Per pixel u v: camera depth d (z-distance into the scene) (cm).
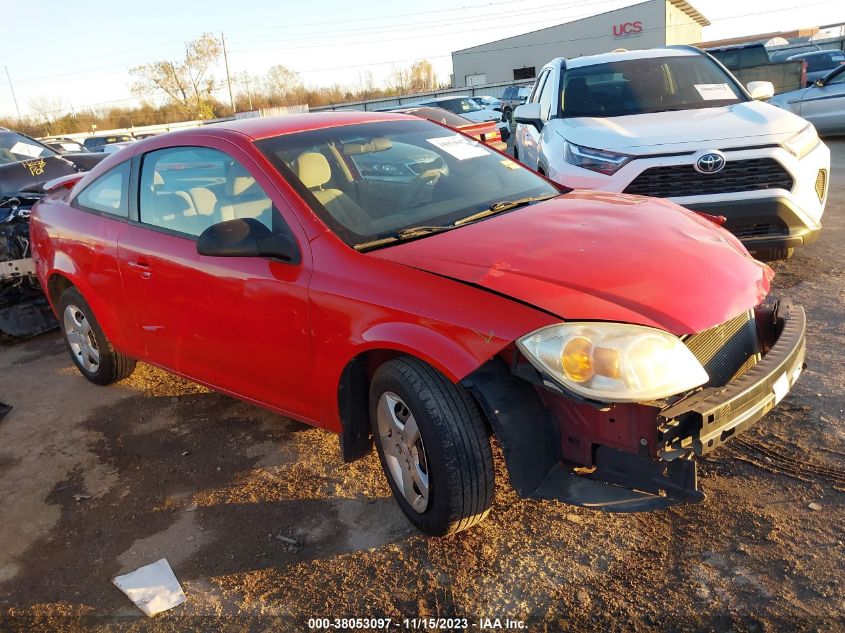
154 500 330
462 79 6175
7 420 440
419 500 270
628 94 611
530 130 682
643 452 223
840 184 898
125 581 271
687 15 5569
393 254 274
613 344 221
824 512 268
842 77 1287
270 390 326
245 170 323
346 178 324
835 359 389
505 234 284
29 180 669
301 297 288
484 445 248
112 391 468
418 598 249
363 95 7488
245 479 340
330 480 331
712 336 258
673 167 491
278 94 7369
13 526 323
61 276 460
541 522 283
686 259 265
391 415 272
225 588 264
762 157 482
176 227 358
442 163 359
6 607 268
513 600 243
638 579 246
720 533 264
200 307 339
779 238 493
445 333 242
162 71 6750
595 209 318
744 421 233
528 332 227
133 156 395
